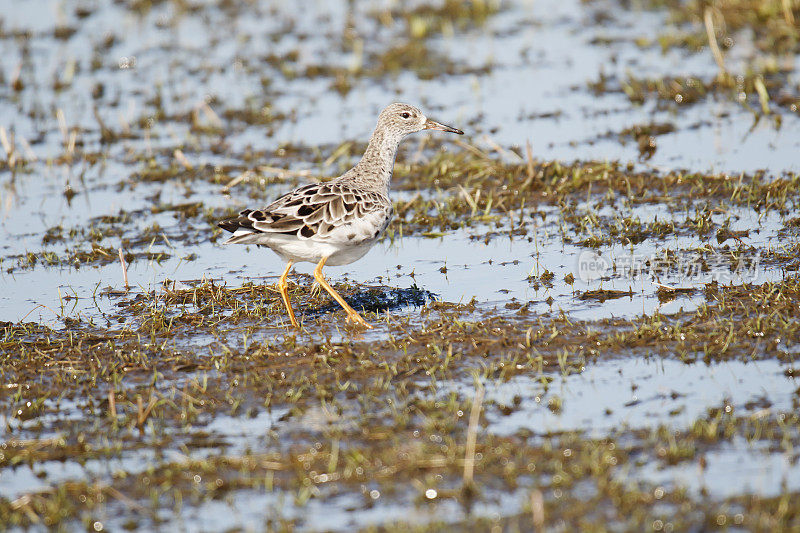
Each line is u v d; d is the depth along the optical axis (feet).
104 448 31.71
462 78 74.13
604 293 42.11
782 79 66.95
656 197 52.13
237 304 43.16
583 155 58.90
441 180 57.16
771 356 35.58
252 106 70.03
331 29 85.71
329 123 66.95
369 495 28.45
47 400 35.37
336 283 45.09
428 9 87.97
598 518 26.63
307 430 32.19
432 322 40.04
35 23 89.66
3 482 30.19
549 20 85.97
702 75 69.36
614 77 71.61
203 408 34.19
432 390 34.40
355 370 36.22
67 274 47.73
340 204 40.60
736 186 51.60
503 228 50.70
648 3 86.79
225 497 28.81
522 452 29.99
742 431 30.71
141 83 75.82
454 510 27.50
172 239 51.60
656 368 35.37
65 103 72.33
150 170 60.39
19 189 59.00
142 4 93.50
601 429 31.30
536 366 35.83
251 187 57.72
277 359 37.35
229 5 93.56
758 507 26.66
